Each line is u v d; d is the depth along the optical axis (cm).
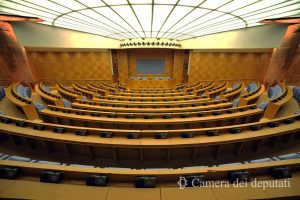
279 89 1001
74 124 633
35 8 651
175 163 453
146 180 247
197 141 414
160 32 1188
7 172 260
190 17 770
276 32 1088
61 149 478
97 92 1167
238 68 1617
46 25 1026
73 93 1090
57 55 1507
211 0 562
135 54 1650
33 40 1083
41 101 1109
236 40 1259
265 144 493
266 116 681
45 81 1562
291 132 449
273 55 1450
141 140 424
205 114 602
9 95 810
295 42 1299
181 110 693
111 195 232
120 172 264
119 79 1700
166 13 705
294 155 361
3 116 502
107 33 1256
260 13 721
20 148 493
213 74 1659
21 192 234
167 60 1684
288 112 771
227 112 627
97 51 1541
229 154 479
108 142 413
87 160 462
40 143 479
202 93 1224
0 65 1288
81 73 1593
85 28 1083
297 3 598
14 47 1271
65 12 701
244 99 823
